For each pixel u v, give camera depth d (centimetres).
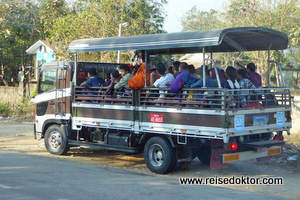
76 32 2059
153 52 994
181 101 812
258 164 992
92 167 912
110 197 631
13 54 3550
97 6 2138
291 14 1725
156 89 846
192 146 838
